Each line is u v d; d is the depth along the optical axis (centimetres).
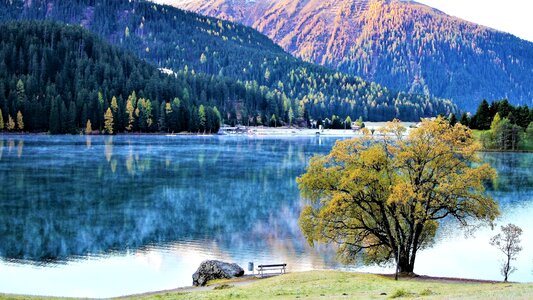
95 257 6162
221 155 18050
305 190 5416
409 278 4731
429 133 5119
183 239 6956
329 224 5275
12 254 6262
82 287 5159
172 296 3922
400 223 5516
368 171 5138
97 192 10425
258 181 12125
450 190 4984
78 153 17475
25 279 5375
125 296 4256
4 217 8131
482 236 7031
